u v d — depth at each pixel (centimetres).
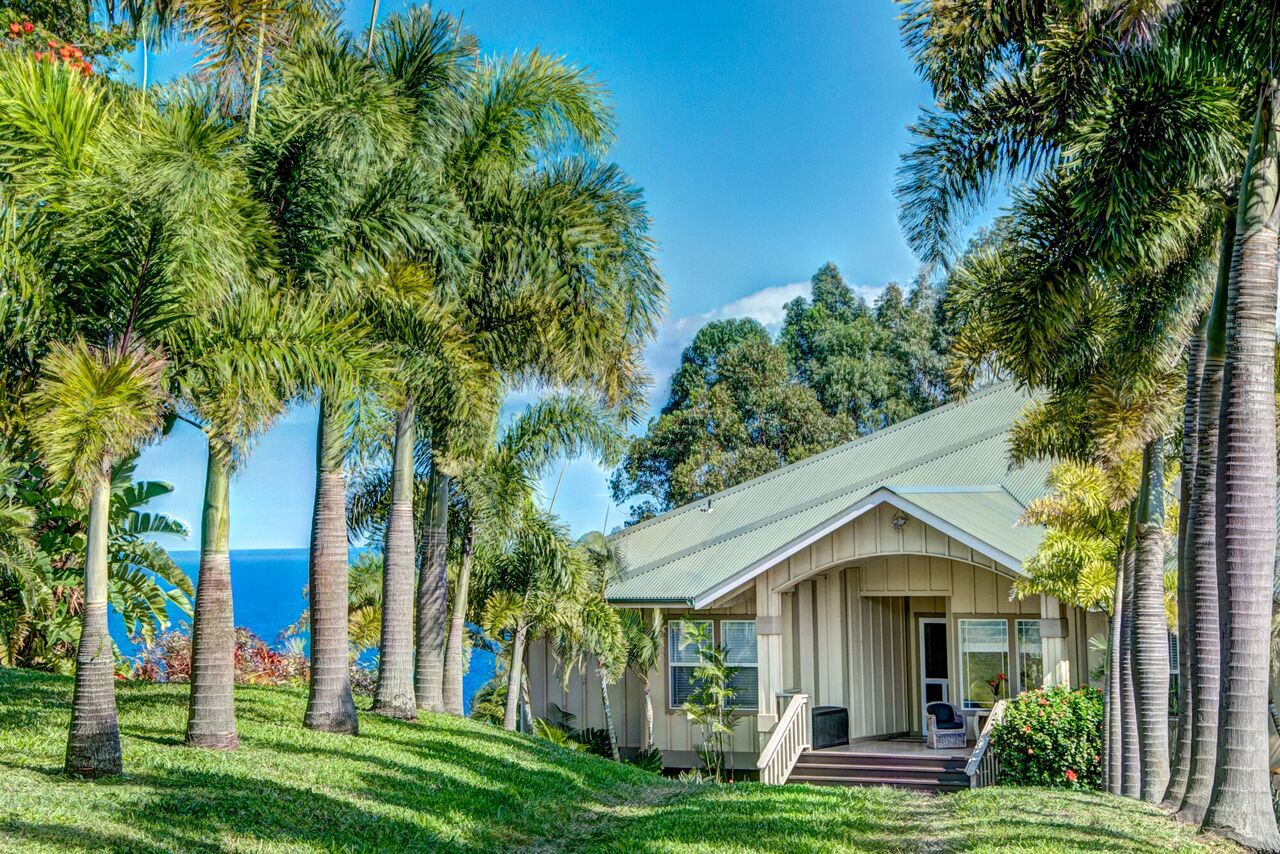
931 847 1091
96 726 998
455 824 1116
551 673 2830
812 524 2811
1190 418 1303
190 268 1022
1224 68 1212
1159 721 1477
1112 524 1784
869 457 3272
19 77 970
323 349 1120
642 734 2703
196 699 1204
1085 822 1136
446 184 1577
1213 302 1201
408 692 1658
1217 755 1063
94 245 991
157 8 1477
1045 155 1398
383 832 1012
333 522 1473
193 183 1005
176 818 904
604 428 2055
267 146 1271
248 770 1108
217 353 1054
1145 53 1236
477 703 2988
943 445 3148
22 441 1162
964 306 1508
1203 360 1311
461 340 1527
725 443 4778
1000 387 3341
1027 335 1399
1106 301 1519
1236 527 1062
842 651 2589
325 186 1259
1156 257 1338
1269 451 1068
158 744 1183
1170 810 1238
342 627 1463
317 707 1436
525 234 1659
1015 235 1398
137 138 1019
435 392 1484
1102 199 1311
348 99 1292
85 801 899
